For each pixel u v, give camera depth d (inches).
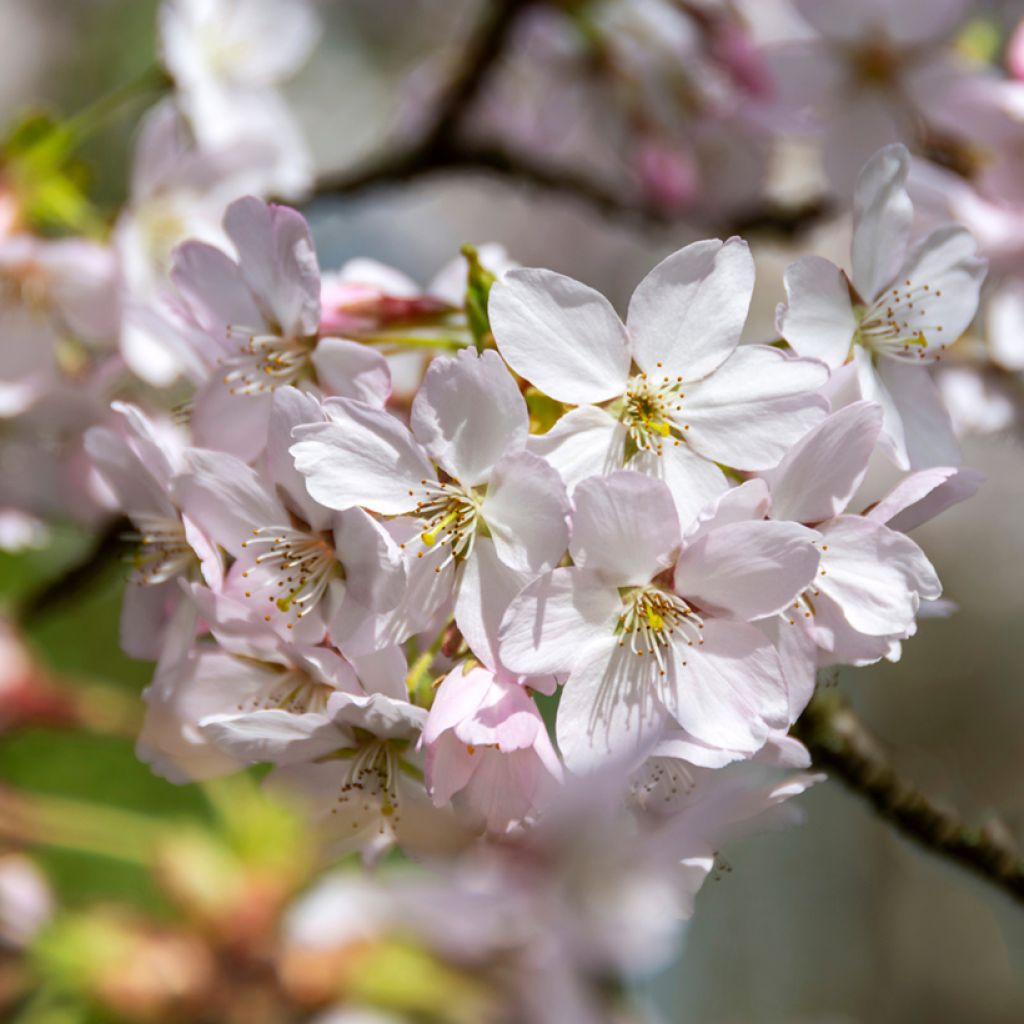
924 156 21.3
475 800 17.1
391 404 18.4
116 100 20.6
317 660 17.3
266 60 21.8
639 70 22.9
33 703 18.9
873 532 17.4
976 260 18.0
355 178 22.5
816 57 21.5
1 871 17.4
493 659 17.2
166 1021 16.9
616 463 17.3
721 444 17.3
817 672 17.9
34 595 20.5
